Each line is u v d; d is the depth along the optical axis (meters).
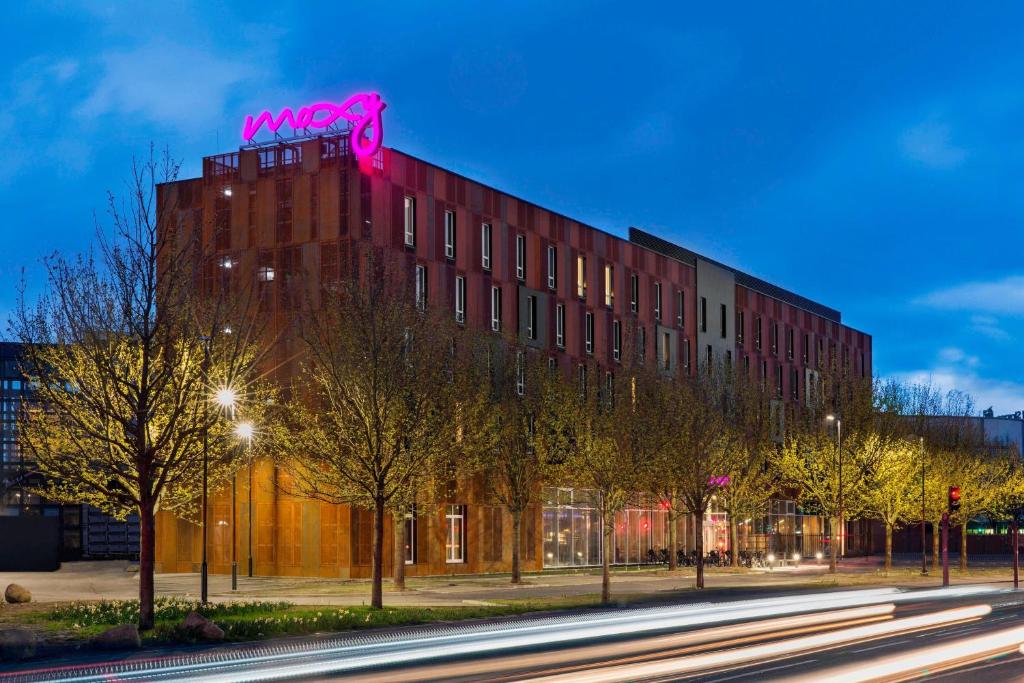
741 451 74.06
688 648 27.66
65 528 88.56
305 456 48.88
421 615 36.09
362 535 60.41
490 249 71.44
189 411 34.94
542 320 75.25
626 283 84.94
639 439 51.25
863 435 72.44
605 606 43.16
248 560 61.84
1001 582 64.69
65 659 26.08
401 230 64.12
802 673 22.31
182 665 24.39
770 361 105.94
